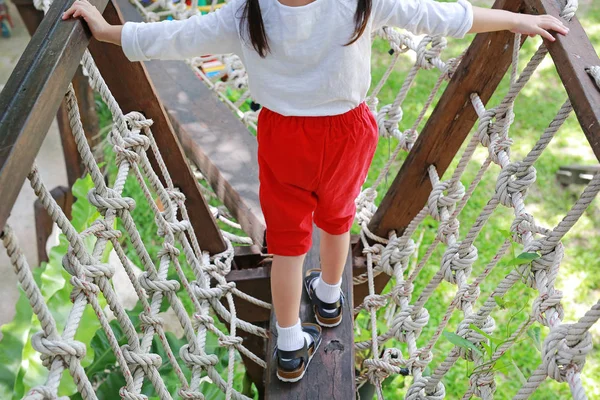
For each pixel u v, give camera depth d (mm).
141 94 1972
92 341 2662
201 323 1918
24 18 3766
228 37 1413
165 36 1404
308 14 1350
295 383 1840
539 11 1518
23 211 4922
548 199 4742
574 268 4258
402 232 2340
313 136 1497
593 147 1162
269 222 1671
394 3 1403
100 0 1523
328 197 1637
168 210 1938
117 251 1491
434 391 1766
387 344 3775
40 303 1083
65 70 1226
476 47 1864
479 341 1579
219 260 2252
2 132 1027
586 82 1266
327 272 1883
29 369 2377
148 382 2473
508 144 1685
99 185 1454
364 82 1494
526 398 1233
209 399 2461
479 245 4348
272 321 2031
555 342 1170
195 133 2686
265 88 1466
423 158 2131
